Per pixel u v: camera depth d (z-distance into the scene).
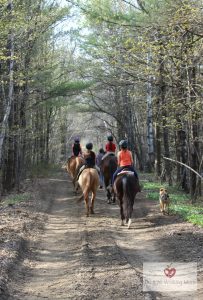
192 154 18.45
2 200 20.34
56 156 58.91
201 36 13.64
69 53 32.62
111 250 11.23
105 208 18.47
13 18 16.81
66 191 25.00
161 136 28.67
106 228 14.31
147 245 12.12
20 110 24.56
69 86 27.14
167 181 26.95
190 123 18.08
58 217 16.73
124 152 14.86
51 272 9.77
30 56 22.91
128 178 14.23
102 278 8.96
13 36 18.42
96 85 33.03
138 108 36.56
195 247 11.26
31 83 24.19
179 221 14.81
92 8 17.78
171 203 18.27
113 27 18.59
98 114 58.41
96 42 20.80
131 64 18.06
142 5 17.47
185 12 13.04
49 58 26.11
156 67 17.42
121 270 9.48
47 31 24.44
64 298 8.01
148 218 15.88
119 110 39.25
